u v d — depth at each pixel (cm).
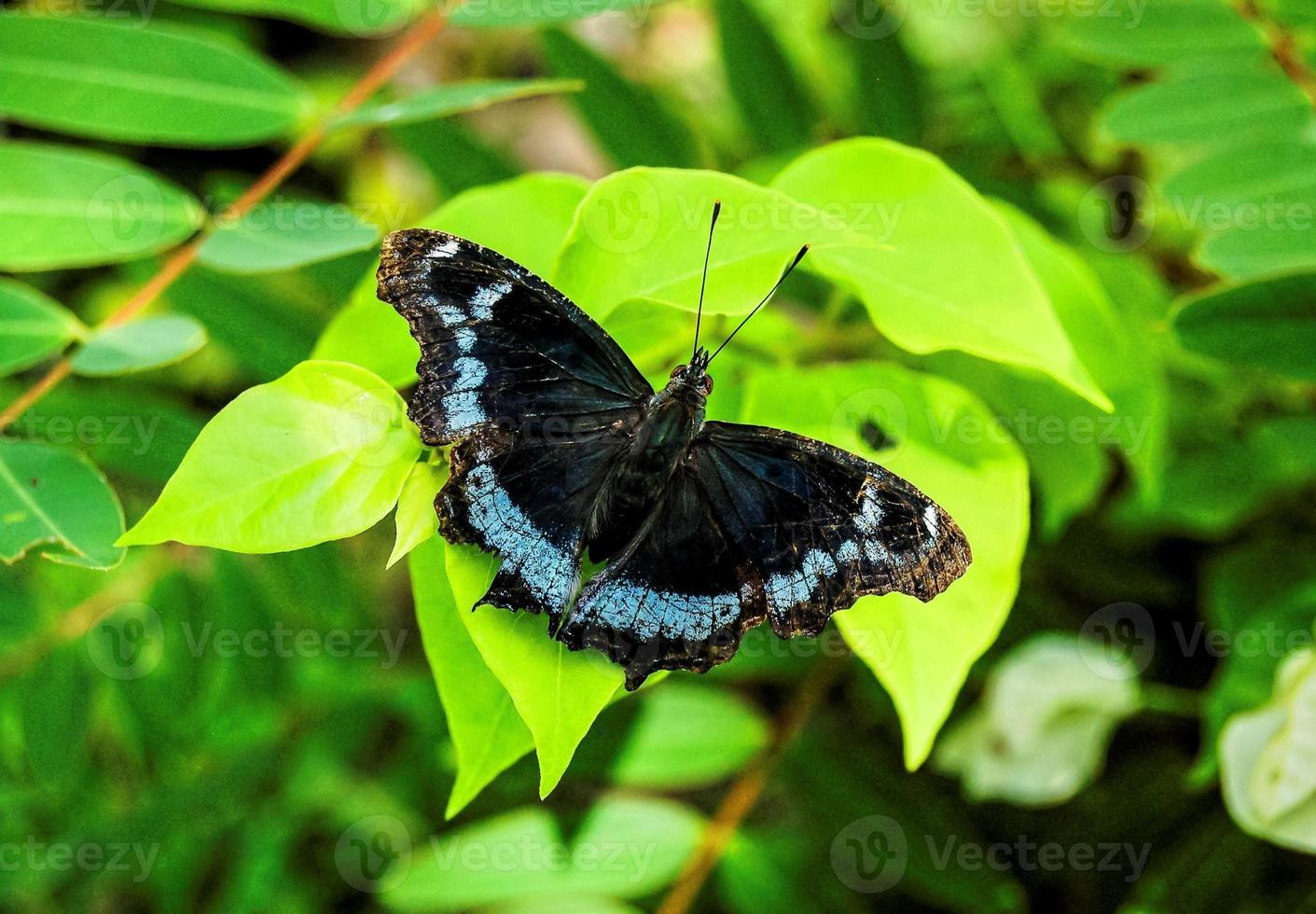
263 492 28
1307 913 34
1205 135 33
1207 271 37
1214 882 35
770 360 32
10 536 29
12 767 36
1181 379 37
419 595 29
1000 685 35
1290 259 31
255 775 37
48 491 29
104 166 31
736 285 29
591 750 34
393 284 29
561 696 28
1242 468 36
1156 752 38
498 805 36
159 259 35
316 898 38
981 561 30
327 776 38
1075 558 38
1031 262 32
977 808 38
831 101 38
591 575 29
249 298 35
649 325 31
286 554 36
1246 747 32
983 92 39
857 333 32
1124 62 34
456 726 29
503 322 29
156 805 37
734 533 29
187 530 27
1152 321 34
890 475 29
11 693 35
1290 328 31
